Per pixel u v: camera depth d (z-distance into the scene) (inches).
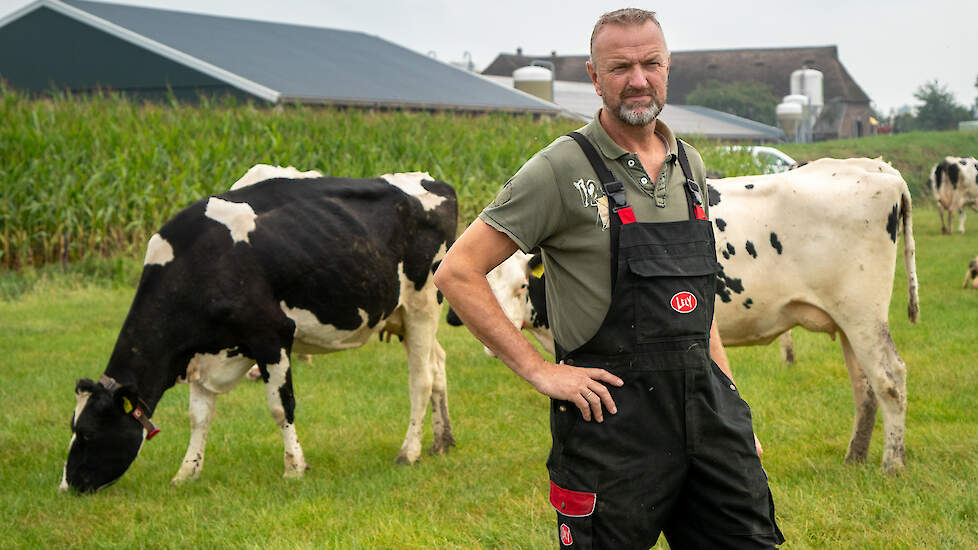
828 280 231.6
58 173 591.8
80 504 224.7
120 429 230.7
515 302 286.2
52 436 285.4
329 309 243.9
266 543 198.4
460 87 1507.1
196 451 247.0
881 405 230.7
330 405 321.4
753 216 237.5
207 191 625.6
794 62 3061.0
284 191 247.1
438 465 254.8
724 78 3093.0
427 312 263.6
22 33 1347.2
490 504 219.9
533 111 1491.1
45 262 588.1
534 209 115.0
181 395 340.5
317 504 221.5
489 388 344.8
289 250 236.2
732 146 1017.5
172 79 1230.3
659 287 114.9
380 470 252.2
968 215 1087.0
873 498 209.6
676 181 119.3
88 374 359.9
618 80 115.1
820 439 267.0
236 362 243.4
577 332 117.3
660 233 116.0
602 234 115.3
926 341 381.4
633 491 115.2
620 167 117.0
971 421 272.8
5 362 378.9
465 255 115.6
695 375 116.0
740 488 118.0
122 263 548.4
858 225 228.1
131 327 233.9
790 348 359.9
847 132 2935.5
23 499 228.2
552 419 119.6
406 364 388.5
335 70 1386.6
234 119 778.8
